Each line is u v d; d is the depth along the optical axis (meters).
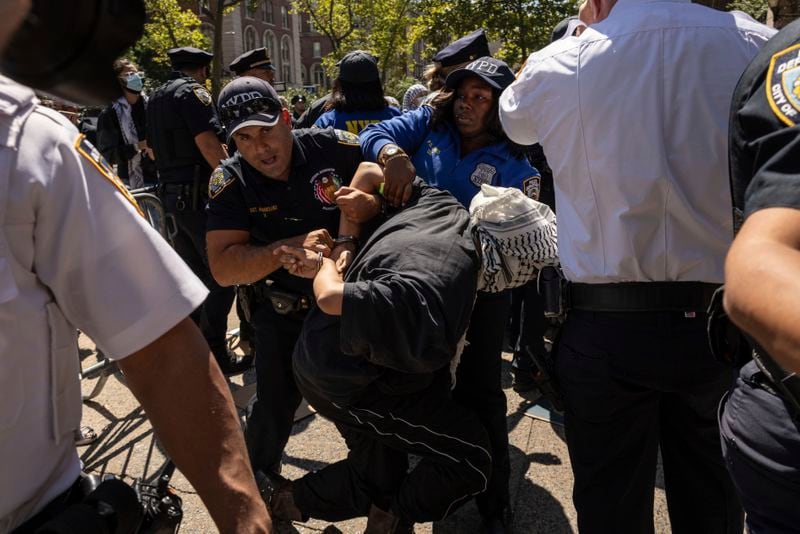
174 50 4.39
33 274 0.90
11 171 0.84
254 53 4.93
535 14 14.88
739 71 1.55
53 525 0.93
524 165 2.46
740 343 1.29
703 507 1.80
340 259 2.06
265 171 2.28
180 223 3.95
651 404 1.72
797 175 0.84
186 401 1.01
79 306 0.95
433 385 1.99
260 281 2.41
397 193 2.12
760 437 1.18
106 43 0.66
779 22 3.24
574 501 1.81
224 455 1.02
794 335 0.70
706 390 1.66
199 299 1.02
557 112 1.68
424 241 1.85
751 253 0.79
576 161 1.66
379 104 3.44
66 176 0.90
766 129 1.02
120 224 0.95
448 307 1.76
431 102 2.55
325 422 3.27
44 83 0.68
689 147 1.55
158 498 1.17
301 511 2.24
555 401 1.85
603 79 1.59
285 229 2.35
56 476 1.01
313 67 57.88
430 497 1.99
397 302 1.70
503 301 2.38
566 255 1.75
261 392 2.48
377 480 2.11
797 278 0.73
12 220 0.85
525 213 1.94
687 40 1.55
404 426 1.95
